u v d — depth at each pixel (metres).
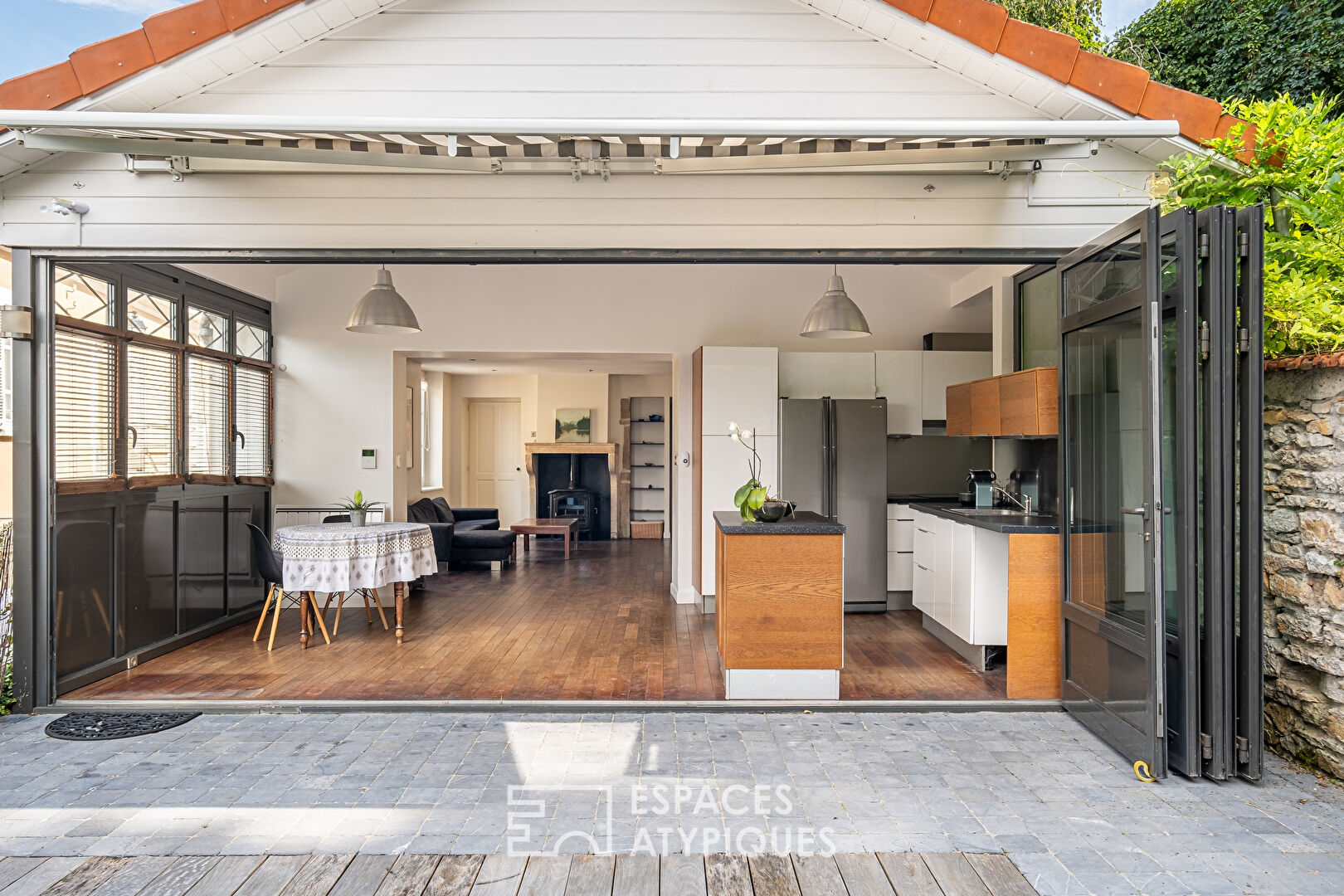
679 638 5.66
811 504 6.67
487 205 4.07
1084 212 4.09
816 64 3.85
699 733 3.76
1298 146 3.71
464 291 6.96
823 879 2.45
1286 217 3.75
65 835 2.73
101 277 4.78
